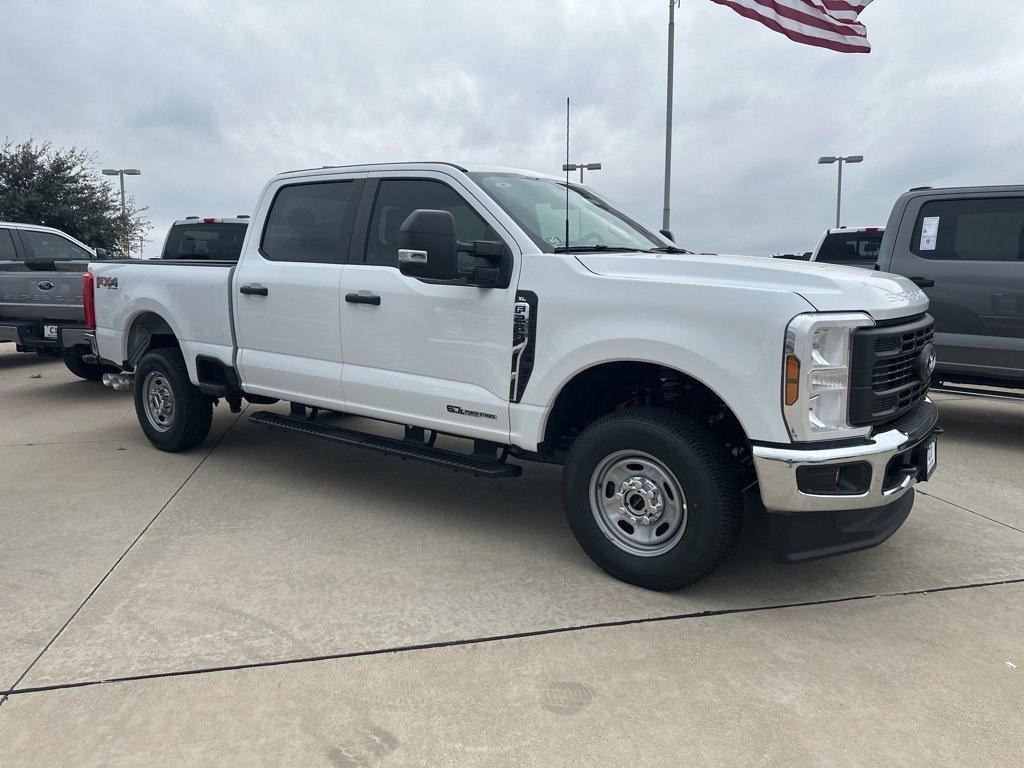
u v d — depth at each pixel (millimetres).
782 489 3102
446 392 4078
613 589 3557
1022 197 6035
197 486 5105
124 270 6000
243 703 2629
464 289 3977
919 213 6523
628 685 2766
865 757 2379
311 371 4715
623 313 3436
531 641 3068
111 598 3404
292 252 4930
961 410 7980
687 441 3293
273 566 3781
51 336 8328
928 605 3418
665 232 5082
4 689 2701
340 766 2328
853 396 3143
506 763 2346
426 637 3088
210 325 5348
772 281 3240
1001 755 2387
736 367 3145
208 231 11445
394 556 3932
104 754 2371
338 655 2943
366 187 4578
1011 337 6070
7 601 3373
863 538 3309
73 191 25016
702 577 3396
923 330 3680
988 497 4965
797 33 10188
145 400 5984
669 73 17594
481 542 4141
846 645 3062
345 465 5672
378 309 4336
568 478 3697
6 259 10562
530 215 4066
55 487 5059
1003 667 2900
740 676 2830
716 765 2338
